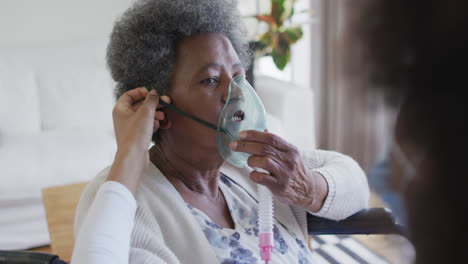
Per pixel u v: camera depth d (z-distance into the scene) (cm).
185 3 96
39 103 289
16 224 230
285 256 106
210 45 97
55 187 197
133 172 84
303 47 394
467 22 30
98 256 71
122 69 102
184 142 101
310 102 311
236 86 93
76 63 306
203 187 107
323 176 113
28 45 310
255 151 90
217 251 97
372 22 33
